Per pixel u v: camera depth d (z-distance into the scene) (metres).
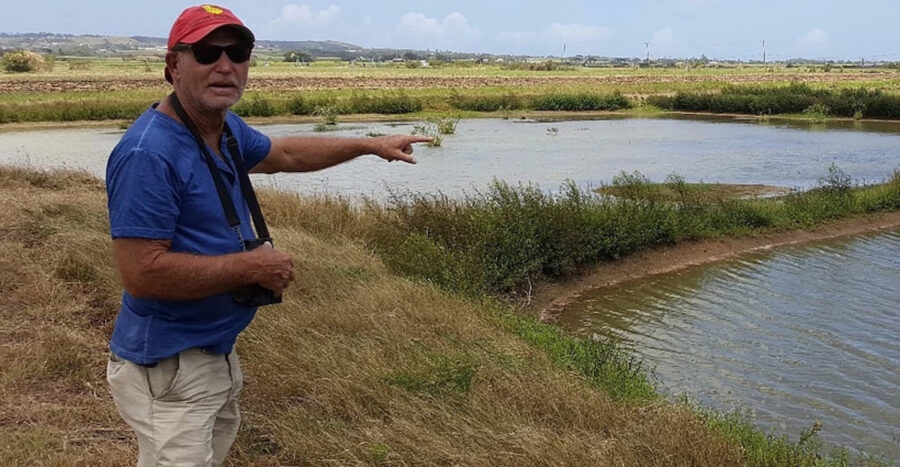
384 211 12.75
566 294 12.09
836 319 10.56
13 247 7.72
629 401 5.80
